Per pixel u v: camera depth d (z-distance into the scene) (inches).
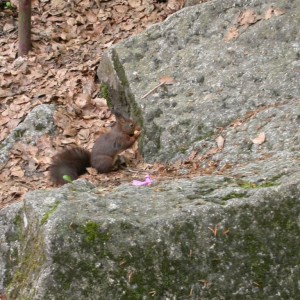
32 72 599.2
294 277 297.3
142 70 528.1
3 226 339.0
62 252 291.6
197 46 530.3
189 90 501.7
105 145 473.4
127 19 669.3
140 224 298.5
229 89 490.9
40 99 565.6
